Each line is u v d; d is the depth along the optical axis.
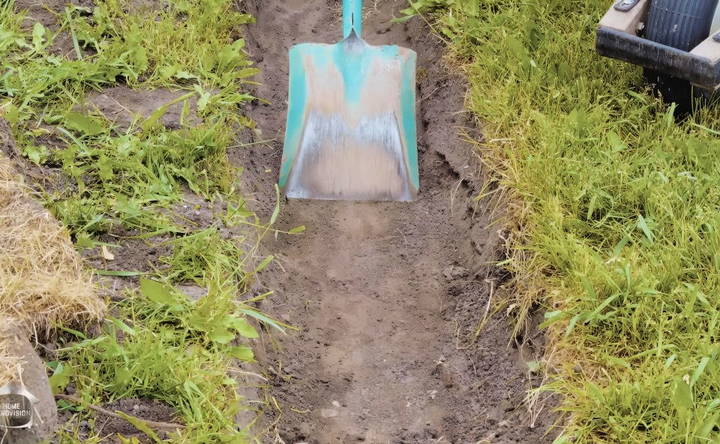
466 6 2.26
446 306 1.84
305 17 2.51
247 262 1.78
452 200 2.00
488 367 1.70
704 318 1.57
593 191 1.77
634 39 1.83
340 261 1.93
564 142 1.88
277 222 1.97
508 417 1.59
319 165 2.04
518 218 1.80
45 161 1.82
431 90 2.20
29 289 1.44
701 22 1.83
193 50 2.12
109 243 1.72
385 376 1.74
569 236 1.70
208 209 1.81
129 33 2.10
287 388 1.69
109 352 1.48
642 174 1.82
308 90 2.09
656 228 1.70
